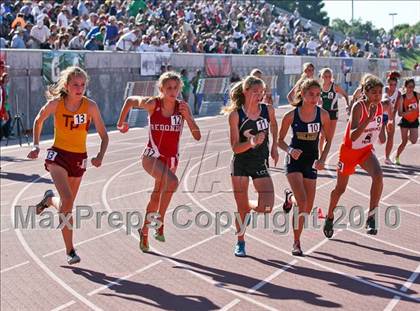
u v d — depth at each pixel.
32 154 7.77
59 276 7.80
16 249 8.93
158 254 8.43
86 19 25.84
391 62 33.41
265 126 7.72
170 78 7.83
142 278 7.58
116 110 23.12
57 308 6.84
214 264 7.95
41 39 21.25
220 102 27.73
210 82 27.00
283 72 33.50
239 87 7.70
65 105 7.70
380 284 7.11
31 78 19.50
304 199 7.94
